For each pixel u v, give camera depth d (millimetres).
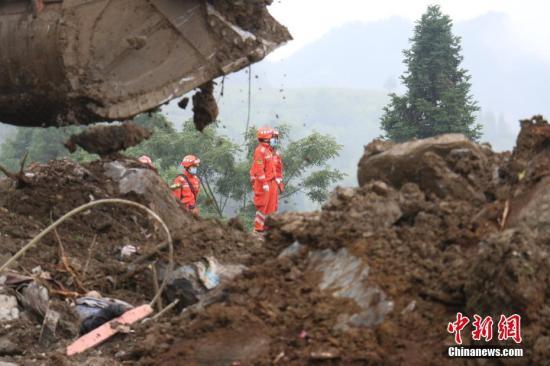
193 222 13445
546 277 5426
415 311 5695
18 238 10938
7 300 8102
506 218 6414
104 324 7488
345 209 6785
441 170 7215
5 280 8508
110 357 6801
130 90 10672
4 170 12594
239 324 6070
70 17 10250
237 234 10945
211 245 9492
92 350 7148
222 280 8148
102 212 12445
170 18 10930
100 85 10438
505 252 5367
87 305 7996
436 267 6008
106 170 13961
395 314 5688
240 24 11375
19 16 10586
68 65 10219
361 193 6965
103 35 10469
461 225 6539
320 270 6328
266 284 6422
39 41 10266
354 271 6098
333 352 5484
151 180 13430
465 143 7465
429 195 7184
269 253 6961
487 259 5426
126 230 12266
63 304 7824
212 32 11211
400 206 6797
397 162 7480
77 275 9195
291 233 6852
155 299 7801
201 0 11148
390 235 6383
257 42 11312
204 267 8281
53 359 6945
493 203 6688
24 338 7617
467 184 7141
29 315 8078
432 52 45250
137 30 10695
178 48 11039
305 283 6254
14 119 11492
